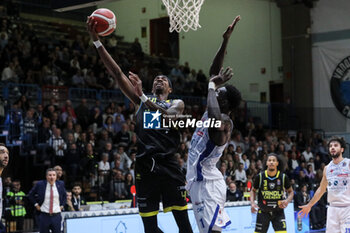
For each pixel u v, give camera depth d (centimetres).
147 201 393
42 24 2064
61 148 1206
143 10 2019
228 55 1919
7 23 1772
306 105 1864
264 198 709
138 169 395
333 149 598
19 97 1370
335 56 1828
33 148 1207
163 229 809
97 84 1666
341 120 1808
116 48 1903
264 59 1923
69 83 1634
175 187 394
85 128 1391
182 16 575
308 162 1482
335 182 598
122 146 1242
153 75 1780
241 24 1919
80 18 2169
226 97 394
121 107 1521
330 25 1839
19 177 1202
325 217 1255
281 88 1908
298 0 1866
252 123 1669
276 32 1919
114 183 1108
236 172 1245
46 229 799
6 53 1567
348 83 1802
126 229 779
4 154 516
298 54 1877
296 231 1067
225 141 388
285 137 1599
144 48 2016
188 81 1905
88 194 1148
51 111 1319
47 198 802
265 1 1925
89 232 746
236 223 895
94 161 1177
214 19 1958
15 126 1234
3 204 991
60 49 1858
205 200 391
